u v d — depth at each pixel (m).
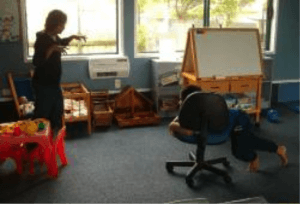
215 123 3.08
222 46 4.54
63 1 4.82
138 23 5.12
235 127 3.28
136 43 5.11
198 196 3.03
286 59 5.73
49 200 2.95
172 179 3.31
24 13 4.63
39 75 3.65
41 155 3.43
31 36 4.76
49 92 3.69
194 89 3.24
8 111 4.71
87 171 3.44
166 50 5.10
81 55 5.02
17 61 4.68
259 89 4.65
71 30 4.94
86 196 3.01
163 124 4.77
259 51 4.70
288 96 5.80
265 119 5.00
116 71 4.92
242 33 4.66
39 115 3.72
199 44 4.46
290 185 3.21
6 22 4.53
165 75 4.91
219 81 4.46
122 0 4.89
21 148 3.40
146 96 5.26
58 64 3.66
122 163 3.62
